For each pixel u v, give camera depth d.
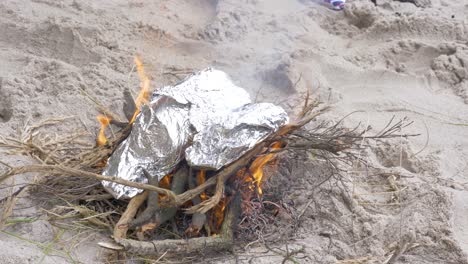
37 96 3.05
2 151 2.62
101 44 3.47
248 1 4.04
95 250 2.37
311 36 3.75
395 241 2.52
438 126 3.17
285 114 2.50
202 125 2.48
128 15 3.74
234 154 2.39
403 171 2.80
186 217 2.47
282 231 2.50
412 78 3.49
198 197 2.42
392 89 3.42
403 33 3.78
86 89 3.12
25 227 2.39
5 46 3.44
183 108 2.53
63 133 2.84
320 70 3.45
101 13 3.71
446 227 2.54
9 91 3.03
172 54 3.52
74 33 3.42
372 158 2.88
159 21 3.75
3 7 3.64
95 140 2.75
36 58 3.28
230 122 2.43
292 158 2.69
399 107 3.27
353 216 2.57
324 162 2.72
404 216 2.58
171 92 2.55
